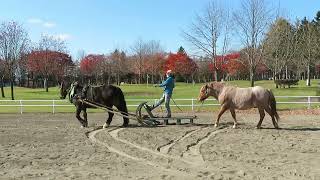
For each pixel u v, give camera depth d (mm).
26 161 11844
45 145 14430
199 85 74250
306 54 57938
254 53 36219
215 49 38250
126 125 19359
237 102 18141
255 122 21172
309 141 14875
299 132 17188
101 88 18844
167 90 19375
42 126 20094
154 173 10391
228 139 15445
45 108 32844
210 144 14422
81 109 19328
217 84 18656
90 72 94188
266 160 11719
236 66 70812
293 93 45188
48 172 10531
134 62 92312
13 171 10664
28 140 15547
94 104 18859
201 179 9719
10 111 30312
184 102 35406
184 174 10250
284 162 11438
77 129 18688
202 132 17281
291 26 48344
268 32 38875
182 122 21109
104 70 92875
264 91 17953
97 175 10195
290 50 47250
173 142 14953
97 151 13328
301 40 53844
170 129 18234
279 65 50281
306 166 10938
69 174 10305
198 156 12445
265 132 17203
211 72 86250
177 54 89812
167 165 11297
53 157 12391
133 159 12109
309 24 59531
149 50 92312
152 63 87688
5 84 92188
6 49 46250
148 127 19000
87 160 11992
